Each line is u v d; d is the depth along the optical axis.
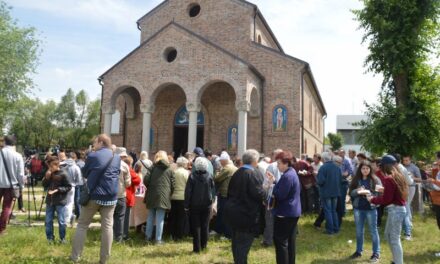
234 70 21.62
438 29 15.12
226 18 26.69
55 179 8.57
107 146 7.30
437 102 14.77
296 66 23.78
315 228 11.42
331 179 10.74
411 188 10.42
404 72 15.02
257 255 8.27
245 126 21.16
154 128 27.14
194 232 8.30
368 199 7.81
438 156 9.97
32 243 8.45
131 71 23.70
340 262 7.99
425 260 8.28
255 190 6.18
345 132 72.31
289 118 23.42
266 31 30.53
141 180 10.88
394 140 14.95
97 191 6.91
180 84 22.56
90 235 9.59
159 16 28.94
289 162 6.67
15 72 31.00
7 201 8.77
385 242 9.93
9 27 30.91
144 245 8.97
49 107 67.50
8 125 40.62
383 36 15.20
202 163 8.27
